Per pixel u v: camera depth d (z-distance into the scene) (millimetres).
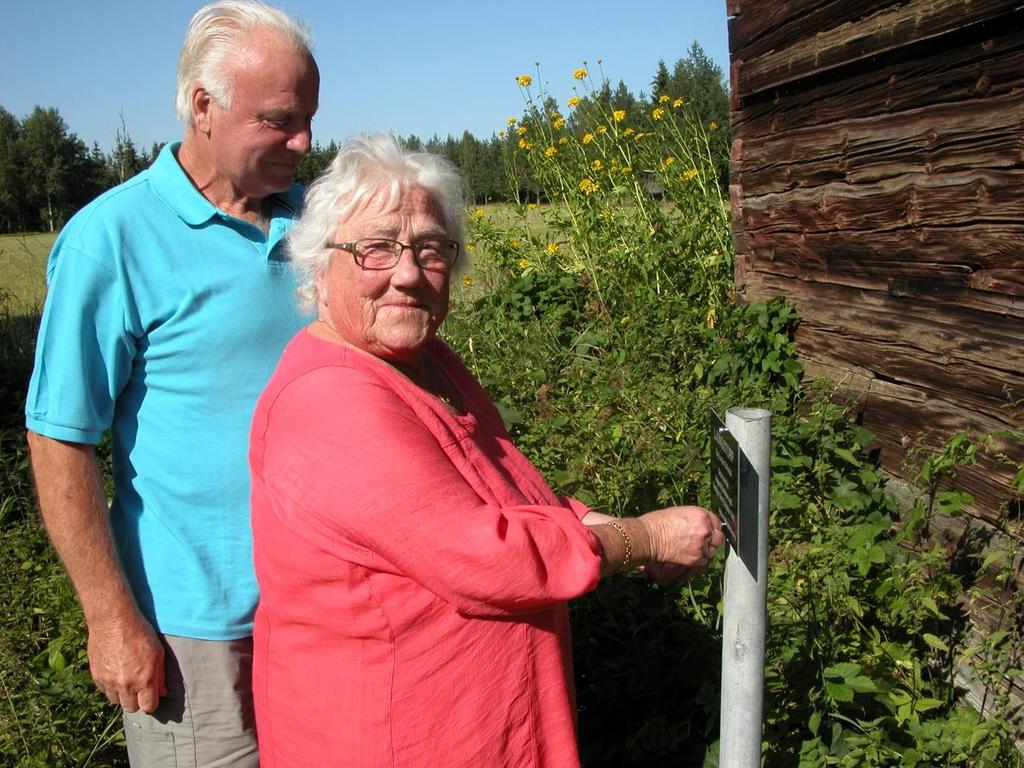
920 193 3551
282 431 1674
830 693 2641
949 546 3373
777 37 4555
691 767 2881
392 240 1701
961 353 3371
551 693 1781
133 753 2311
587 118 8250
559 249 8031
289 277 2236
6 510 4613
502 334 6426
